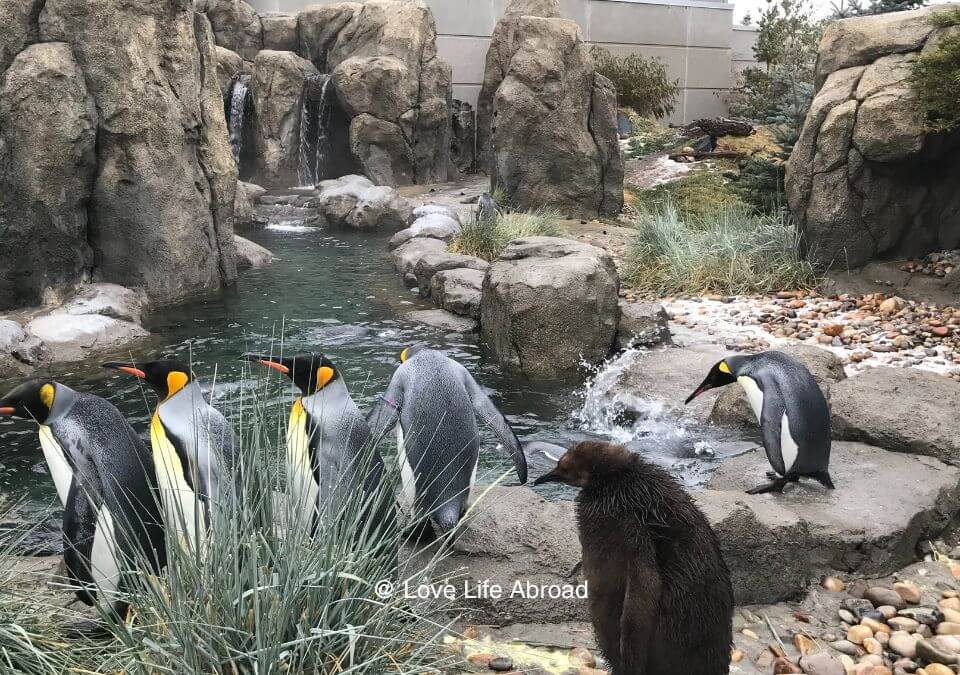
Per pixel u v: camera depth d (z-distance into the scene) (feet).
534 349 27.66
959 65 30.17
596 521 9.32
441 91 73.72
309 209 58.65
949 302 31.14
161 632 9.45
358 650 9.73
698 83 103.19
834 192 34.06
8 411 10.72
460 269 35.99
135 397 24.31
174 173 36.11
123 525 10.66
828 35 35.99
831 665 11.43
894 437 18.08
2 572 11.40
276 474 10.81
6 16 32.07
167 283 36.17
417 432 12.85
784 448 15.51
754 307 33.27
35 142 32.27
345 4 76.84
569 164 55.52
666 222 41.96
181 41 36.47
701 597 9.06
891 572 14.49
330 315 33.96
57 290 33.78
